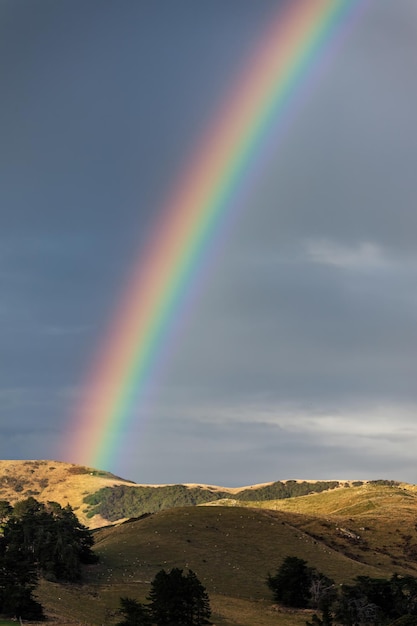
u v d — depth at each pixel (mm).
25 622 92750
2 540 133125
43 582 121188
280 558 154000
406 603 123750
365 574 147375
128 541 159875
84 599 115125
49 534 132250
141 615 97062
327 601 124375
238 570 145750
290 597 127375
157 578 104938
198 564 146750
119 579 133375
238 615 117625
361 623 119375
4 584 97438
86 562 141750
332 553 160125
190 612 104438
